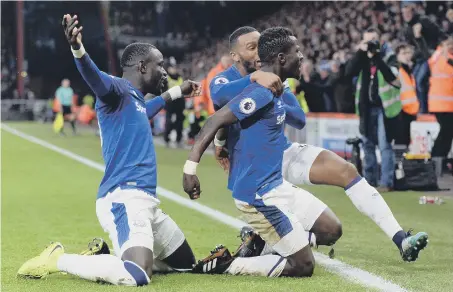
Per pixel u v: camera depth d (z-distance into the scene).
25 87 49.19
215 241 8.62
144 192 6.31
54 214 11.06
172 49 51.41
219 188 14.20
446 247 8.27
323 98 19.72
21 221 10.39
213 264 6.62
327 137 17.92
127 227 6.14
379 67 13.38
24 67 49.34
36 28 53.56
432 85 15.28
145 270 6.08
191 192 6.27
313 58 29.28
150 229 6.21
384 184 13.72
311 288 6.08
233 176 6.43
